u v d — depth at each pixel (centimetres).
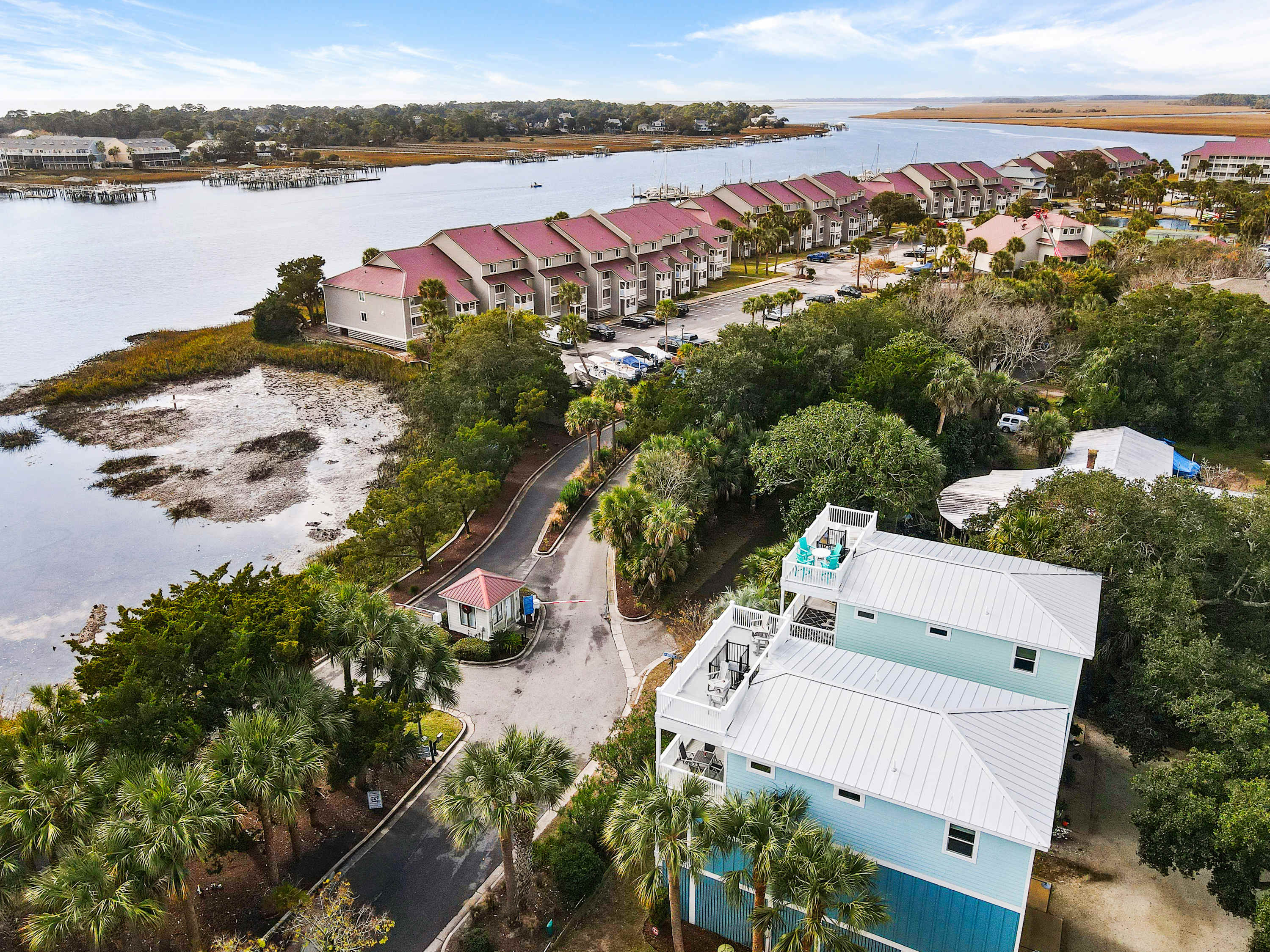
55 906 2419
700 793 2592
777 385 6762
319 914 2975
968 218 18450
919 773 2530
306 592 3697
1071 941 2873
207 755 2916
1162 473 5609
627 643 4816
